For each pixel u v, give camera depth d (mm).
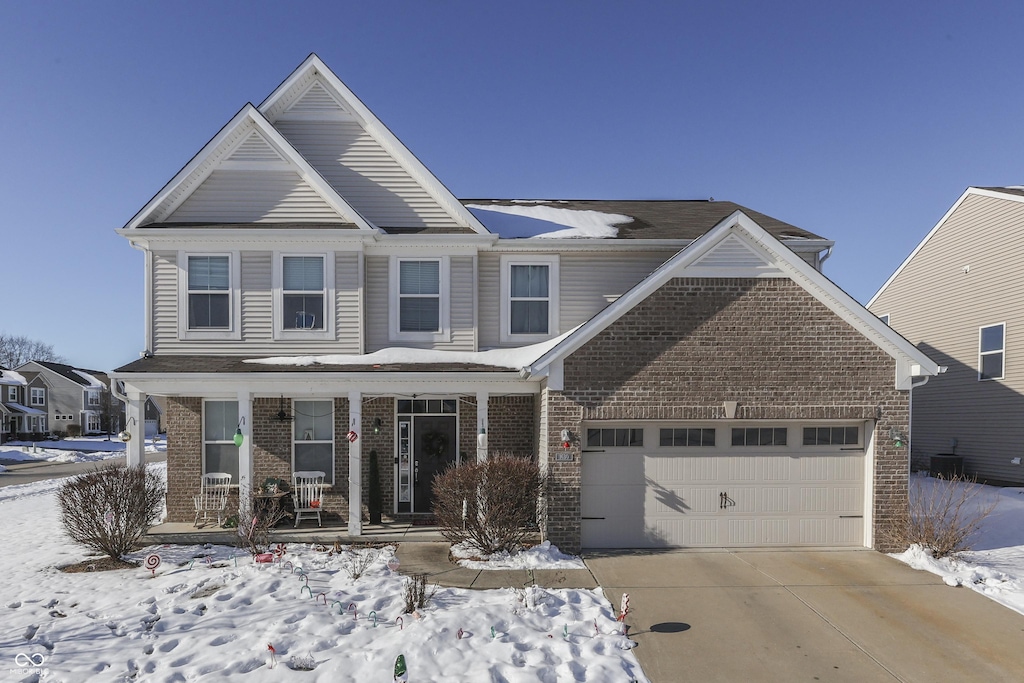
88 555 10344
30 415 58656
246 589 8234
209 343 12109
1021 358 16922
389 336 12484
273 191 12422
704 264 10445
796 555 10234
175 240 12070
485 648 6465
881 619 7586
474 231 12609
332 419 12953
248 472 10969
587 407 10359
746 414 10383
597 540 10617
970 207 18859
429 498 13000
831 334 10469
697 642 6898
